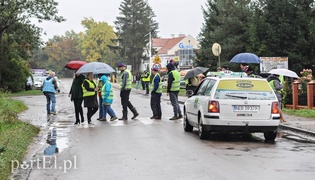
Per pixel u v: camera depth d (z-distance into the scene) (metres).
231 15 43.28
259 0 39.62
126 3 92.19
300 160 9.98
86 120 19.30
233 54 41.88
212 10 46.50
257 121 12.62
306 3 36.19
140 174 8.70
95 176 8.63
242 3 43.69
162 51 106.19
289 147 11.91
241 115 12.65
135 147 11.92
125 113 19.00
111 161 10.08
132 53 92.19
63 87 63.50
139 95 41.12
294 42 36.06
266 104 12.71
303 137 14.05
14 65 44.34
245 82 12.96
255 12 38.62
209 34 44.72
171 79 18.86
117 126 16.78
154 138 13.55
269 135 13.05
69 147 12.16
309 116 18.80
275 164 9.51
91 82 17.72
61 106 27.47
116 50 96.75
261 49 36.56
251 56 18.52
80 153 11.20
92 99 17.72
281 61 25.89
